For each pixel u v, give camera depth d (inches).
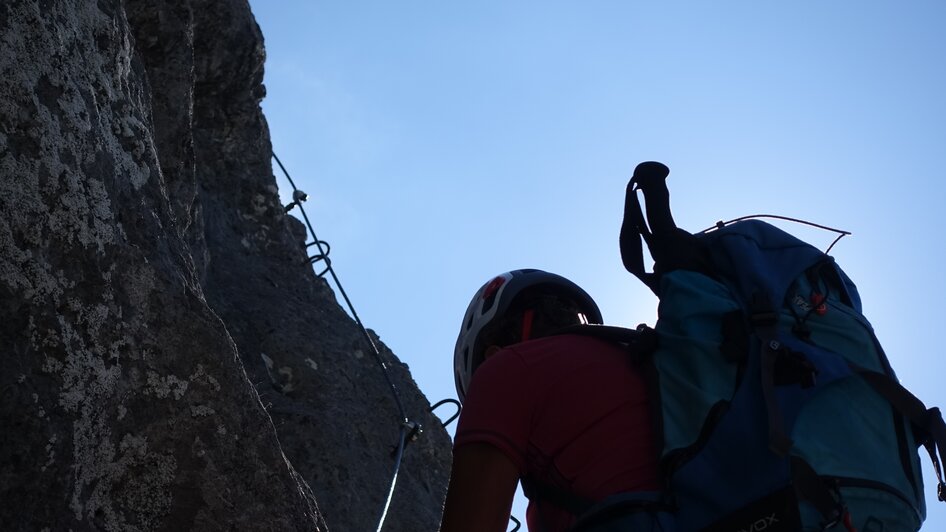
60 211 87.9
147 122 115.2
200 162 237.1
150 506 90.7
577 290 95.8
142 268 96.4
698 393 74.6
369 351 239.1
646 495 73.7
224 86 242.1
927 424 76.3
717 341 77.3
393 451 214.4
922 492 76.0
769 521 69.8
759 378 74.6
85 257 89.6
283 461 103.6
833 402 74.4
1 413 78.6
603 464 76.5
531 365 80.9
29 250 84.1
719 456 72.6
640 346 79.9
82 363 86.4
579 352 81.9
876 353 79.1
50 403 82.5
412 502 205.9
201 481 94.7
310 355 216.2
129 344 92.3
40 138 87.8
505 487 77.3
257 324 213.8
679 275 82.3
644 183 87.7
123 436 90.0
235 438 99.3
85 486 85.6
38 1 93.2
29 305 83.0
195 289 104.9
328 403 207.9
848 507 70.5
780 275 80.8
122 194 99.1
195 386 97.3
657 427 75.4
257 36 244.7
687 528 71.7
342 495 186.9
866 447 73.0
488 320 92.9
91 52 102.3
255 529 97.3
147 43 163.8
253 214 245.3
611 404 78.6
